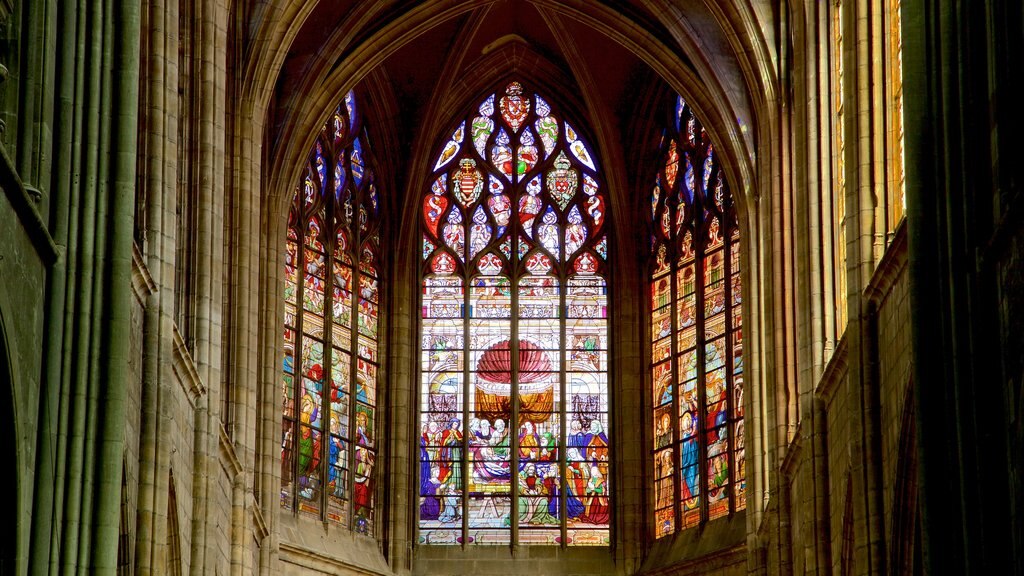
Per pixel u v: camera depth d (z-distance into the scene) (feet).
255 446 143.95
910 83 81.97
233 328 133.18
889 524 97.66
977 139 75.05
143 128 100.42
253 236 135.54
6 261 69.92
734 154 147.23
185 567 110.22
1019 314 66.80
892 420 96.32
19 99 76.48
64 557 80.38
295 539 151.53
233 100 134.62
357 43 152.66
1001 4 70.64
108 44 86.07
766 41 135.64
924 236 80.12
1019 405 67.00
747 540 141.79
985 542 71.46
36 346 77.97
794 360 133.49
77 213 83.25
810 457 118.01
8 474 73.10
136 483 95.40
